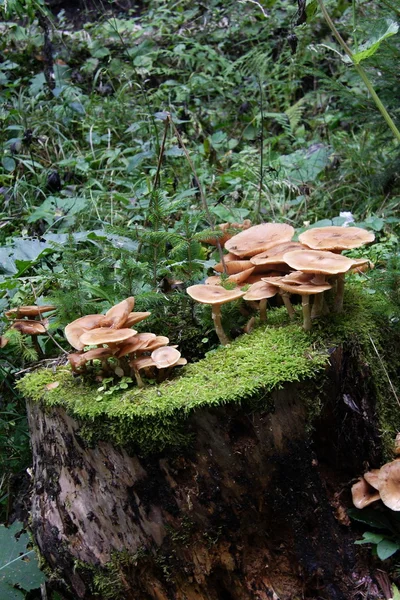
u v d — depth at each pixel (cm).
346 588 112
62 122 214
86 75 246
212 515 111
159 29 265
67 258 129
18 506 133
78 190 188
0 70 245
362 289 128
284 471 111
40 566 120
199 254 133
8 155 192
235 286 120
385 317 121
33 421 118
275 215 172
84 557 115
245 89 233
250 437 110
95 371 117
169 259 131
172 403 108
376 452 116
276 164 183
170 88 238
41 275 136
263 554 113
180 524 111
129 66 237
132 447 110
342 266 110
